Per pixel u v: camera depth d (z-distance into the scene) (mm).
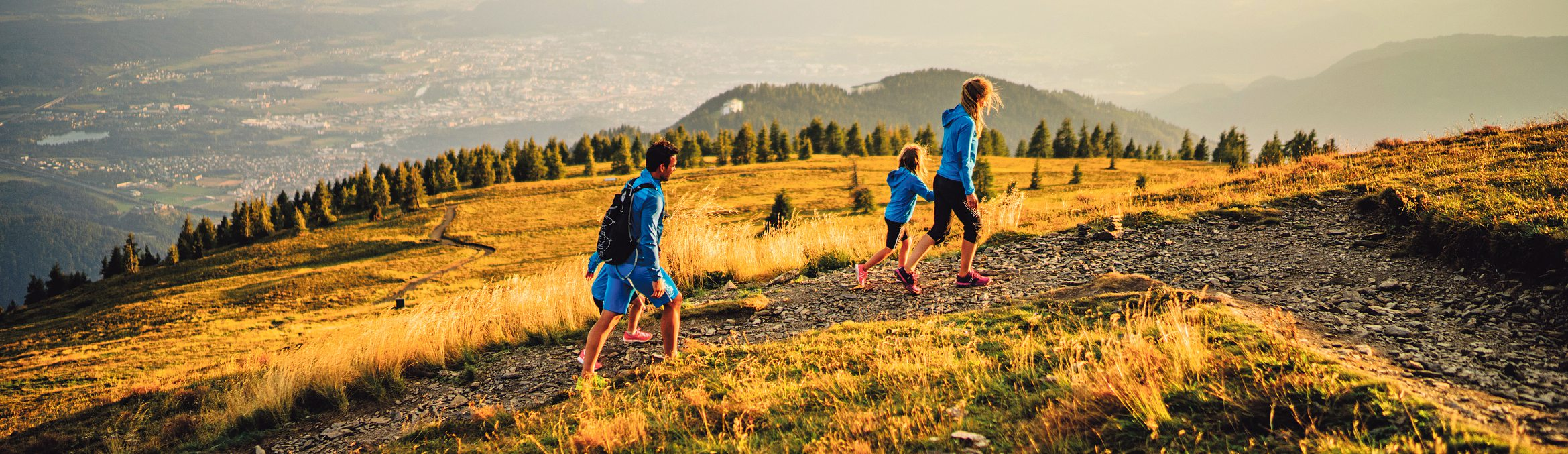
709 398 4145
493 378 5672
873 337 4832
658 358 5199
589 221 83812
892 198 6121
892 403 3576
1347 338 3980
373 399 5617
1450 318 4293
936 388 3717
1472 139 10703
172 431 5660
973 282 6090
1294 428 2674
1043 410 3168
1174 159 135500
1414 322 4250
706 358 4891
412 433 4527
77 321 54188
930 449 3014
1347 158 11125
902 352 4395
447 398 5410
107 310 57625
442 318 6727
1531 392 2992
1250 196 8680
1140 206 9234
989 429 3131
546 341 6375
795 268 8109
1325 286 5223
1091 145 140375
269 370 6406
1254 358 3287
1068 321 4566
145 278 79938
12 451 6109
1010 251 7336
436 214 93062
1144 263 6406
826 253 8148
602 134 157375
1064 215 9180
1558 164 7344
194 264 83625
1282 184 9484
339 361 5973
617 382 4816
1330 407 2709
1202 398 2973
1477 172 7488
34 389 17047
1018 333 4496
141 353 31359
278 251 82125
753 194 88500
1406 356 3576
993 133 136625
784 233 9172
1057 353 3912
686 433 3672
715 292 7656
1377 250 5938
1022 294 5672
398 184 108250
